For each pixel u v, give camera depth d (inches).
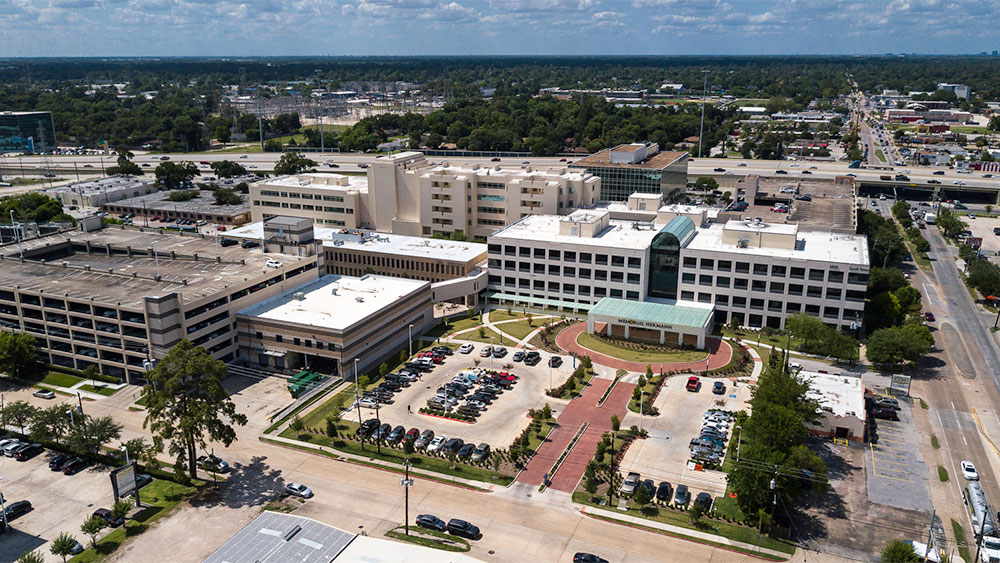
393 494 4584.2
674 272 7642.7
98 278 6825.8
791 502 4360.2
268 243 7682.1
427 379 6259.8
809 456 4365.2
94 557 3956.7
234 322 6545.3
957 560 3941.9
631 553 4010.8
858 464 4923.7
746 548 4055.1
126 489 4352.9
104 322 6092.5
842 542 4111.7
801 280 7101.4
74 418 5093.5
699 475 4768.7
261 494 4589.1
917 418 5580.7
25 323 6535.4
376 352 6678.2
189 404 4571.9
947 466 4901.6
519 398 5900.6
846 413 5270.7
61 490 4638.3
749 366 6491.1
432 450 5049.2
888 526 4252.0
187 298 6151.6
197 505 4463.6
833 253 7317.9
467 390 6023.6
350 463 4948.3
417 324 7362.2
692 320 6963.6
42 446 5128.0
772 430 4478.3
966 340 7244.1
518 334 7342.5
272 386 6127.0
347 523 4284.0
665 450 5078.7
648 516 4340.6
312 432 5364.2
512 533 4185.5
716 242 7829.7
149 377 4584.2
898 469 4857.3
